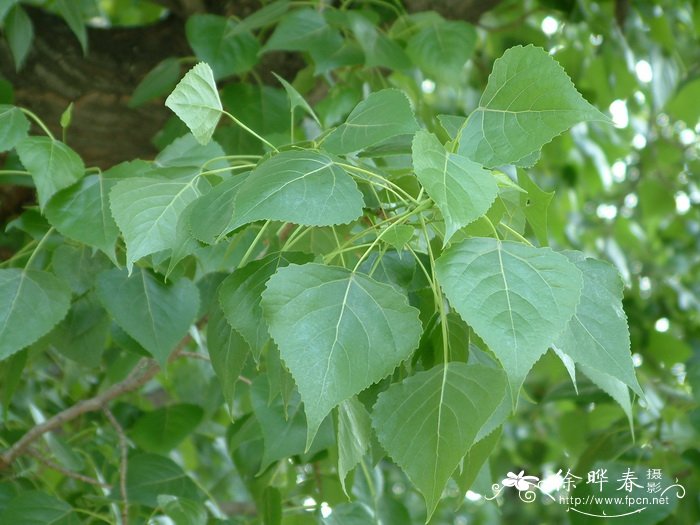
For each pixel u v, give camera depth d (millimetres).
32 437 1115
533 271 678
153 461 1100
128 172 907
